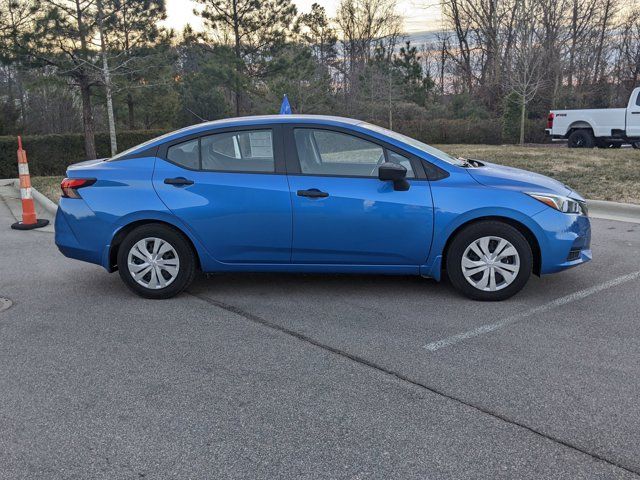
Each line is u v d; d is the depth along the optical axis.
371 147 4.98
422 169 4.93
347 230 4.91
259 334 4.39
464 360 3.86
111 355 4.06
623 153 15.04
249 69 29.06
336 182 4.92
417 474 2.69
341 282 5.59
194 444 2.96
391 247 4.93
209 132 5.12
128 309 5.00
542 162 13.21
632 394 3.36
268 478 2.69
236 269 5.17
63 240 5.24
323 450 2.89
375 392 3.46
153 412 3.28
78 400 3.43
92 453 2.90
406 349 4.06
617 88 32.19
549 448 2.87
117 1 20.83
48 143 20.61
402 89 31.33
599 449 2.85
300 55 29.05
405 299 5.07
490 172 5.08
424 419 3.15
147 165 5.15
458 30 39.81
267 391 3.50
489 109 33.12
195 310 4.95
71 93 33.69
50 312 4.96
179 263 5.16
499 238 4.86
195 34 28.09
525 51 24.53
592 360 3.81
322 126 5.04
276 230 4.97
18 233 8.20
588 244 5.16
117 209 5.07
